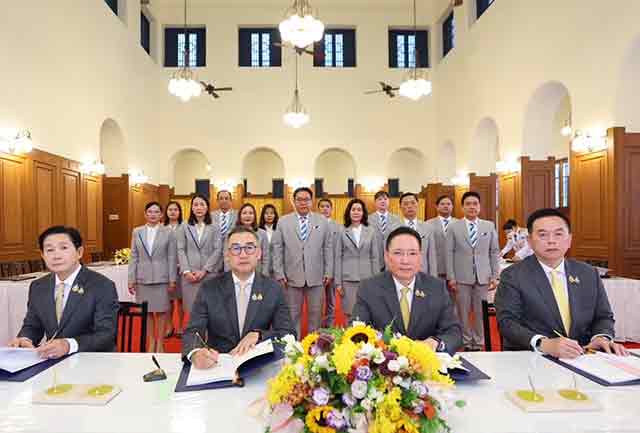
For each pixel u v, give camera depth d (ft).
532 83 26.00
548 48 24.30
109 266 20.48
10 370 5.89
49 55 23.68
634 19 18.07
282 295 7.71
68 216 25.88
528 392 5.05
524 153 27.27
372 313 7.30
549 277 7.33
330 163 52.90
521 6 27.12
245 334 7.34
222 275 7.70
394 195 51.08
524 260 7.66
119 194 34.12
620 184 19.27
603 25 19.94
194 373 5.70
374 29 43.09
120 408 4.80
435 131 43.09
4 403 4.93
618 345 6.53
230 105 42.32
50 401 4.91
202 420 4.52
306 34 25.94
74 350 6.80
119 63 32.96
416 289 7.31
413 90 34.45
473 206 15.42
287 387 3.96
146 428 4.34
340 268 15.19
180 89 33.86
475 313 15.52
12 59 20.53
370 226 15.47
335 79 42.88
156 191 41.29
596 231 20.66
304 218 15.12
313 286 14.92
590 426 4.31
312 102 42.70
